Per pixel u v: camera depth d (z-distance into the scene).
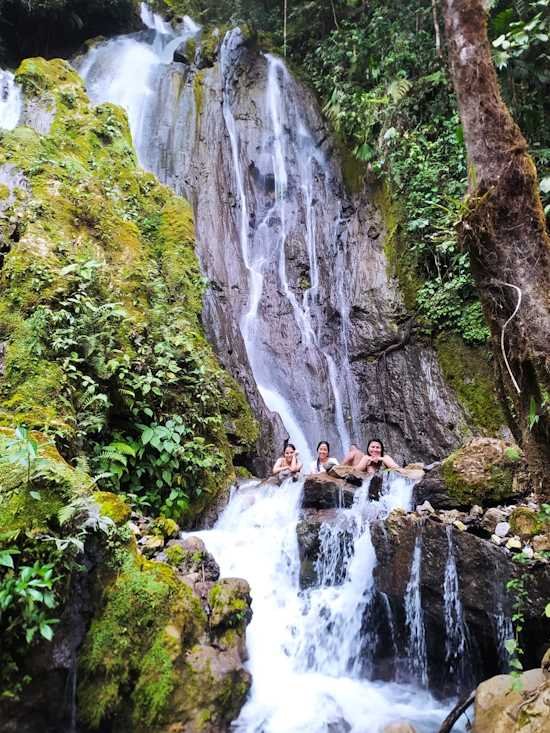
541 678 3.55
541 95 6.55
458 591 4.34
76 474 4.09
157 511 5.68
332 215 12.54
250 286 10.95
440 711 4.26
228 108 13.36
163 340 6.71
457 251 10.04
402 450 9.73
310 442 9.72
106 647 3.61
